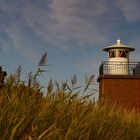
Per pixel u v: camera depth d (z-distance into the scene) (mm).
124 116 8508
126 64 35531
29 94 4637
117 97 34250
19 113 3709
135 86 34344
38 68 4742
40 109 4242
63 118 4309
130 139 6906
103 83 34438
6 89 4406
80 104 5148
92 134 4637
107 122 6020
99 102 6836
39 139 3137
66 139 3621
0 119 3266
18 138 3178
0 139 3070
